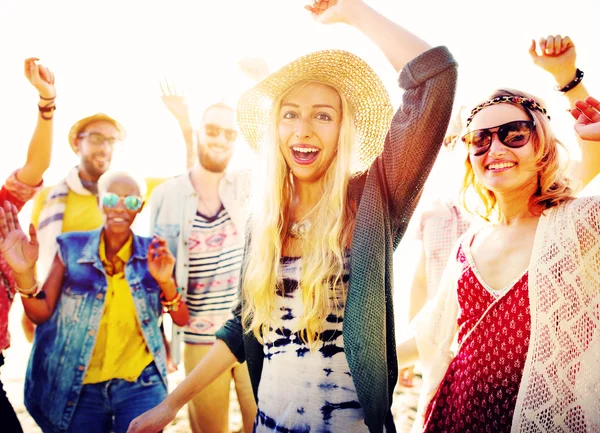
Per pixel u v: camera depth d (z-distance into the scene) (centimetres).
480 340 141
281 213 160
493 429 133
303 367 144
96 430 262
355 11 153
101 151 290
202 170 317
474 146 148
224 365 172
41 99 248
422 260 293
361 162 170
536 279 132
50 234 285
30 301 257
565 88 178
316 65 155
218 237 311
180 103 356
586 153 179
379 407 134
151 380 265
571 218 133
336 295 144
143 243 281
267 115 178
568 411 125
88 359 258
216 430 299
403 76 142
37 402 262
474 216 166
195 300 310
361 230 141
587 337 127
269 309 152
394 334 144
